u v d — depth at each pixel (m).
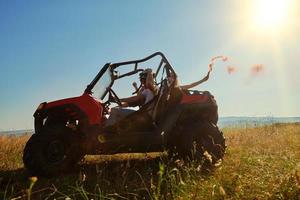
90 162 6.67
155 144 6.06
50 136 5.28
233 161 6.19
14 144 9.02
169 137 6.42
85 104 5.64
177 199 3.72
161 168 3.42
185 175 4.63
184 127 6.44
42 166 5.18
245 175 4.60
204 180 4.56
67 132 5.41
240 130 12.05
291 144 8.34
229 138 9.83
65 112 5.65
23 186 4.73
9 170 5.95
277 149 7.41
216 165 5.75
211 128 6.46
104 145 5.66
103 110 5.98
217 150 6.42
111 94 6.24
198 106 6.67
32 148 5.23
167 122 6.26
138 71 6.48
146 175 5.13
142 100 6.43
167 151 5.98
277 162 5.35
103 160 6.93
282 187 3.81
